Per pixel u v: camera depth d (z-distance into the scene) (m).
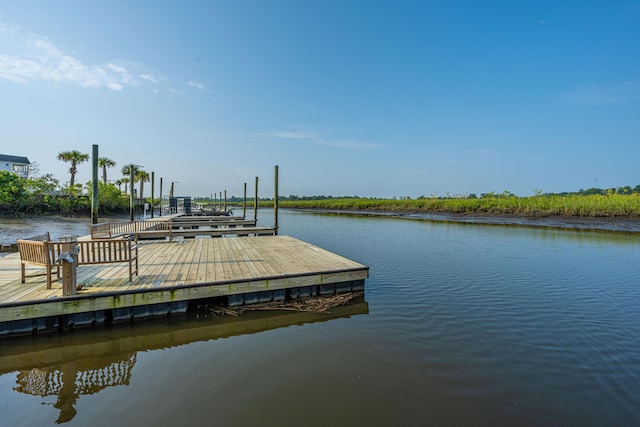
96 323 5.46
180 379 4.08
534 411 3.48
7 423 3.25
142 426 3.22
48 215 23.08
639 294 7.70
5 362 4.50
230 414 3.40
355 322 6.02
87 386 3.93
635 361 4.59
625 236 17.61
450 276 9.42
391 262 11.41
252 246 10.84
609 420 3.35
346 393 3.78
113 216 28.86
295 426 3.22
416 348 4.96
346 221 32.28
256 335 5.43
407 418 3.35
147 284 5.94
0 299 4.96
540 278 9.16
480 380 4.08
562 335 5.44
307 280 6.99
